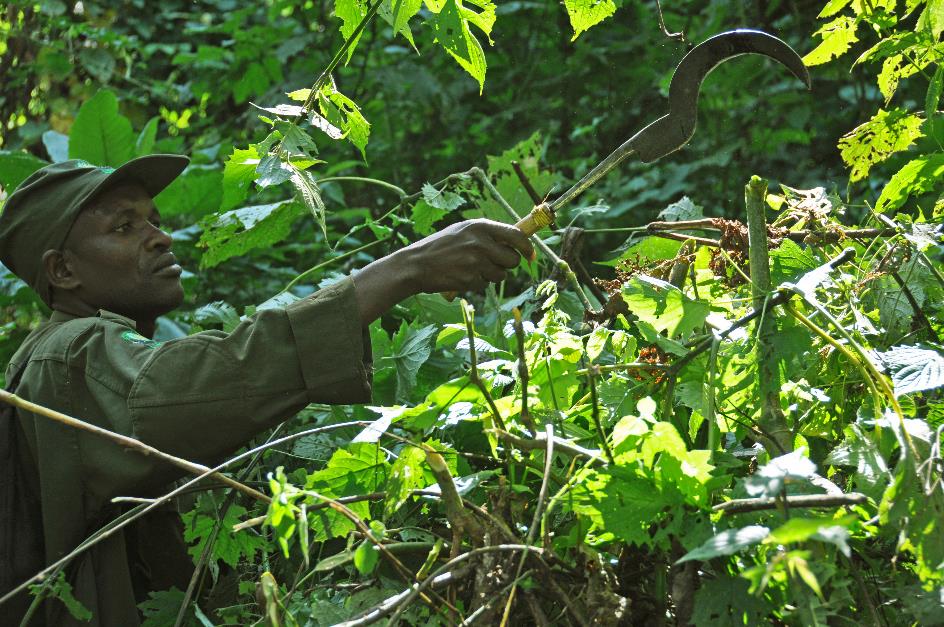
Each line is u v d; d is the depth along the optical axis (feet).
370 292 4.32
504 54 13.46
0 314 10.01
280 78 12.65
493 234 4.25
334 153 12.29
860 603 3.56
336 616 3.79
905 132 5.16
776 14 11.68
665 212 5.71
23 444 4.66
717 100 11.78
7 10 13.88
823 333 3.74
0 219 5.14
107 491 4.45
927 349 4.14
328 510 3.99
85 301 5.08
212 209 9.75
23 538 4.58
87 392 4.57
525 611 3.55
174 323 8.78
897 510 3.25
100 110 9.43
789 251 4.21
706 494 3.35
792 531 2.76
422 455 3.80
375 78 12.39
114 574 4.54
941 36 5.45
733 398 4.02
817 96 11.15
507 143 12.35
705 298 4.20
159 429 4.29
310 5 13.39
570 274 4.72
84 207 5.04
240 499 5.31
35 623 4.52
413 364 5.59
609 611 3.33
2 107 13.75
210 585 5.08
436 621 3.57
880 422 3.55
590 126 12.26
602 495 3.42
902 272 4.64
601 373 4.06
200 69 13.17
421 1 4.91
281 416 4.33
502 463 4.13
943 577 3.24
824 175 10.97
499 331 5.74
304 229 11.41
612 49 12.45
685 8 12.76
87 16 14.53
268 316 4.34
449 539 4.01
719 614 3.29
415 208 6.45
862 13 5.23
